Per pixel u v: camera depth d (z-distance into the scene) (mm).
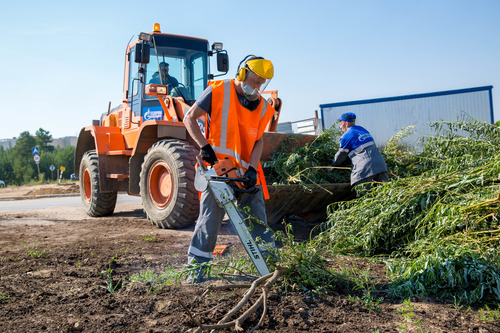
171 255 4227
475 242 3133
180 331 2277
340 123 6059
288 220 6543
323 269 3037
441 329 2312
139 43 6117
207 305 2617
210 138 3119
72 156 61531
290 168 5711
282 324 2350
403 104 14312
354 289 3002
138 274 3486
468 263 2908
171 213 5719
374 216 4203
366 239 4020
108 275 3377
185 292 2885
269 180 5793
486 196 3518
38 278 3346
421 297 2875
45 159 60375
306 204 5844
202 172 2982
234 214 2836
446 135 6078
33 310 2623
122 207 9945
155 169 6137
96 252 4375
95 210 7797
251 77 3004
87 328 2346
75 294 2936
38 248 4598
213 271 3189
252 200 3188
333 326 2336
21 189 26500
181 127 6125
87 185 8336
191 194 5594
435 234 3482
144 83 6633
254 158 3121
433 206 3705
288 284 2893
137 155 6641
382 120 14500
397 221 3980
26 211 9328
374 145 5539
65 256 4148
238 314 2467
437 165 5621
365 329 2307
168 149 5793
